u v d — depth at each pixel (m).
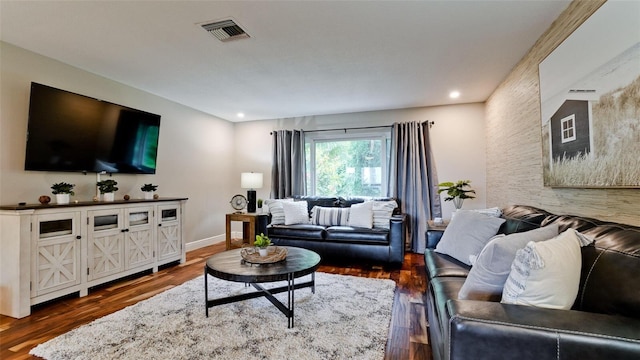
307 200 4.54
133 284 3.01
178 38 2.39
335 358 1.71
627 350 0.85
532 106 2.57
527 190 2.72
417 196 4.36
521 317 0.98
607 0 1.53
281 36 2.36
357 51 2.63
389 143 4.71
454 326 1.00
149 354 1.75
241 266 2.24
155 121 3.77
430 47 2.55
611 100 1.51
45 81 2.76
